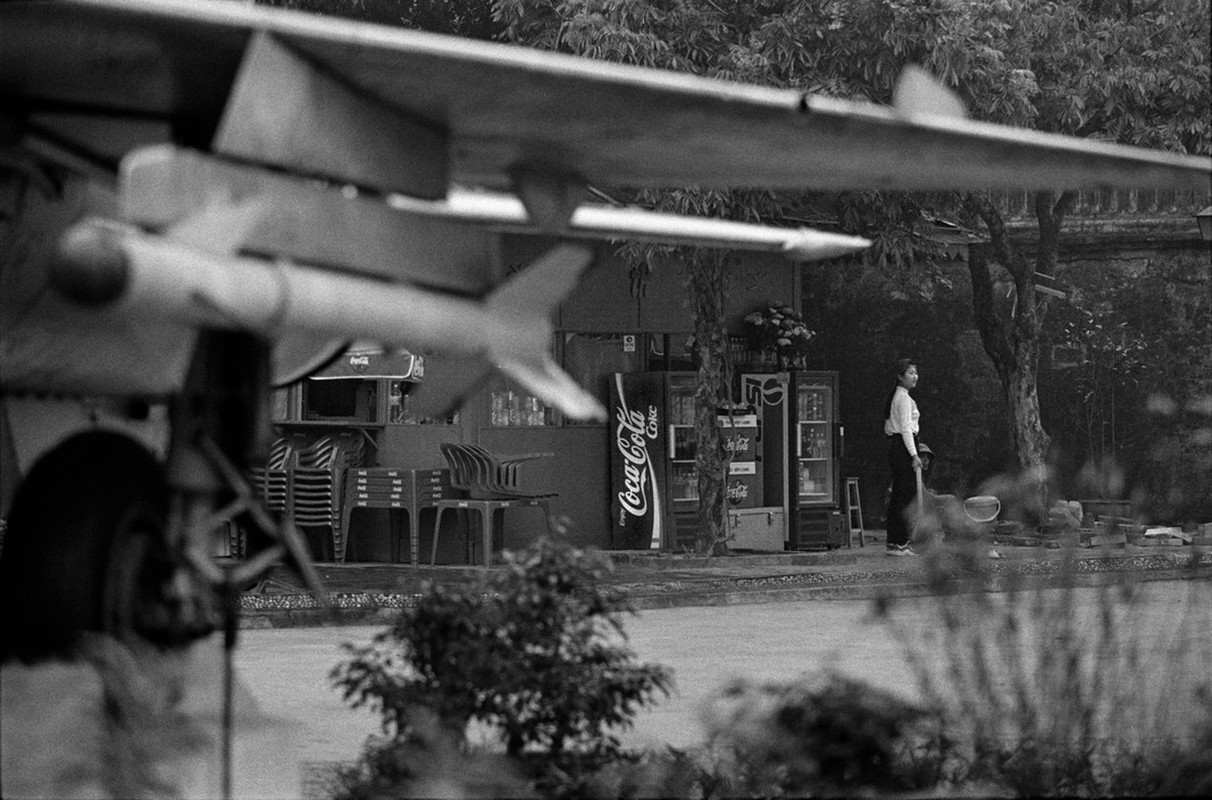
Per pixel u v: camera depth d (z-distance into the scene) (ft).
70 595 29.07
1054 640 33.50
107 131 30.12
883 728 28.94
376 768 31.91
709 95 27.45
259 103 25.36
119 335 32.48
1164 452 139.85
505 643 32.83
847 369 145.69
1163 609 74.74
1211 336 140.15
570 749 33.40
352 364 102.47
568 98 27.86
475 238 30.30
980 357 143.74
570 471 112.47
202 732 30.50
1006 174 33.63
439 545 105.19
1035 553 107.45
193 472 28.71
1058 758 31.63
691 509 113.80
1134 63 121.39
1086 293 142.51
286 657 67.21
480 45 26.00
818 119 28.99
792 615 83.71
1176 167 32.65
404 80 26.99
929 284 143.84
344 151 27.27
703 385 108.88
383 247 28.19
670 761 33.88
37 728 28.89
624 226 35.73
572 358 115.24
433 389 30.53
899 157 31.91
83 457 30.04
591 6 101.04
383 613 80.12
